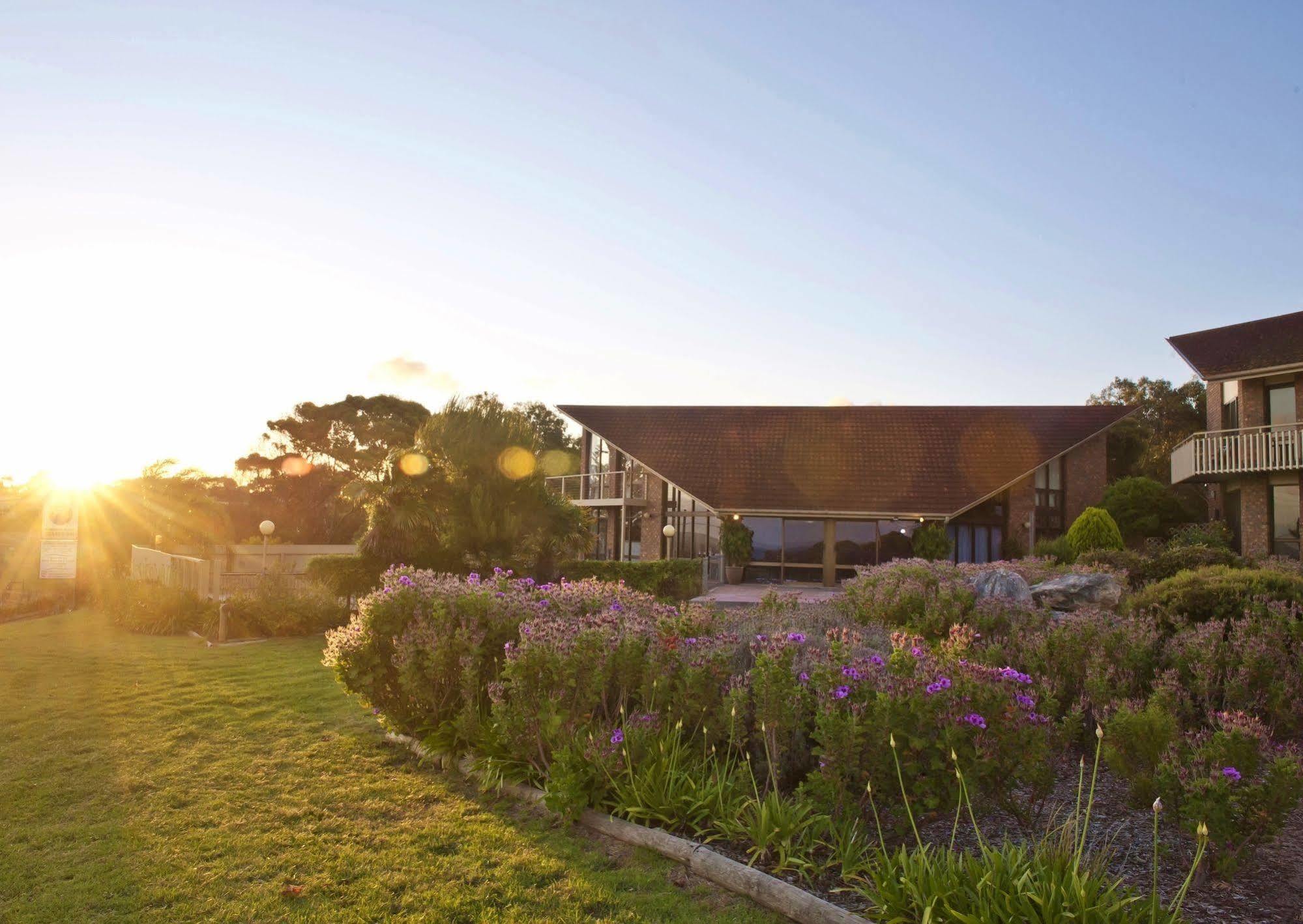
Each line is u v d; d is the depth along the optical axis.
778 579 29.19
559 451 52.59
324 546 28.89
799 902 4.16
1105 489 30.50
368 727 7.83
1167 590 10.14
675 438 32.78
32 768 6.51
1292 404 23.64
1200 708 7.01
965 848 4.87
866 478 29.56
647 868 4.73
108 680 10.40
